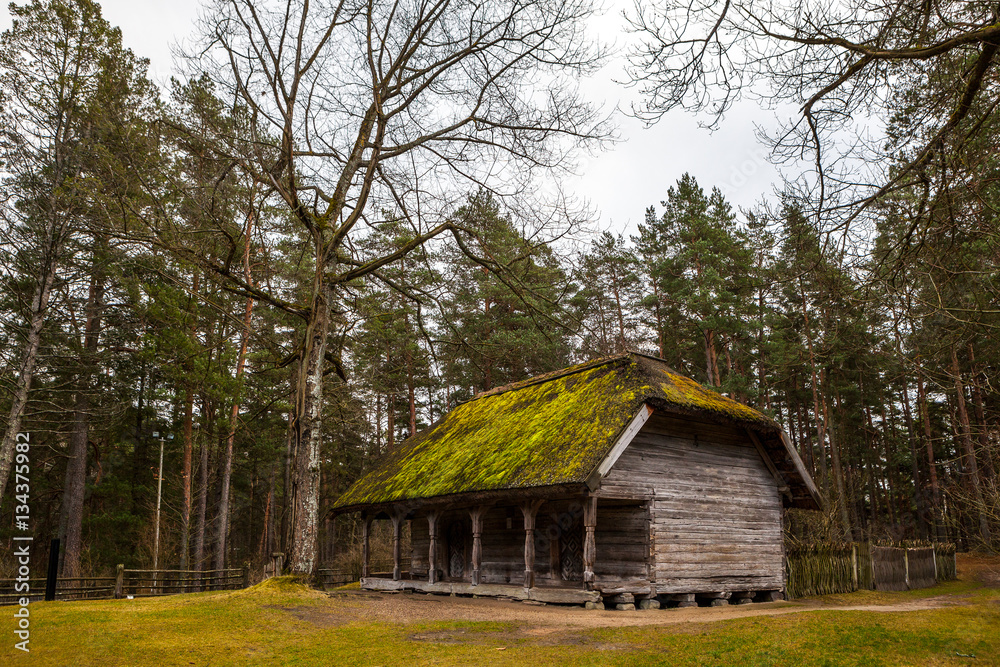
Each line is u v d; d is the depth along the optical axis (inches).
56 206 781.9
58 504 1393.9
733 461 737.6
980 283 354.0
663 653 351.6
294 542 593.6
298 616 484.7
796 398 1787.6
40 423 1156.5
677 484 673.6
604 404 654.5
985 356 850.1
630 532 655.8
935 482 1355.8
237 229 684.1
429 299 749.9
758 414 732.7
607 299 1464.1
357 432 1603.1
